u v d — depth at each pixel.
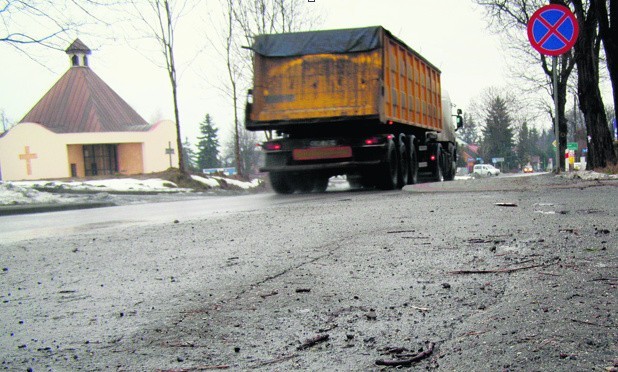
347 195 11.89
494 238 4.44
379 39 12.51
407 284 3.05
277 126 13.26
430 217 6.13
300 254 4.16
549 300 2.60
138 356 2.13
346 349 2.09
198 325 2.49
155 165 59.88
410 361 1.92
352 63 12.66
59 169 56.31
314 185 16.42
